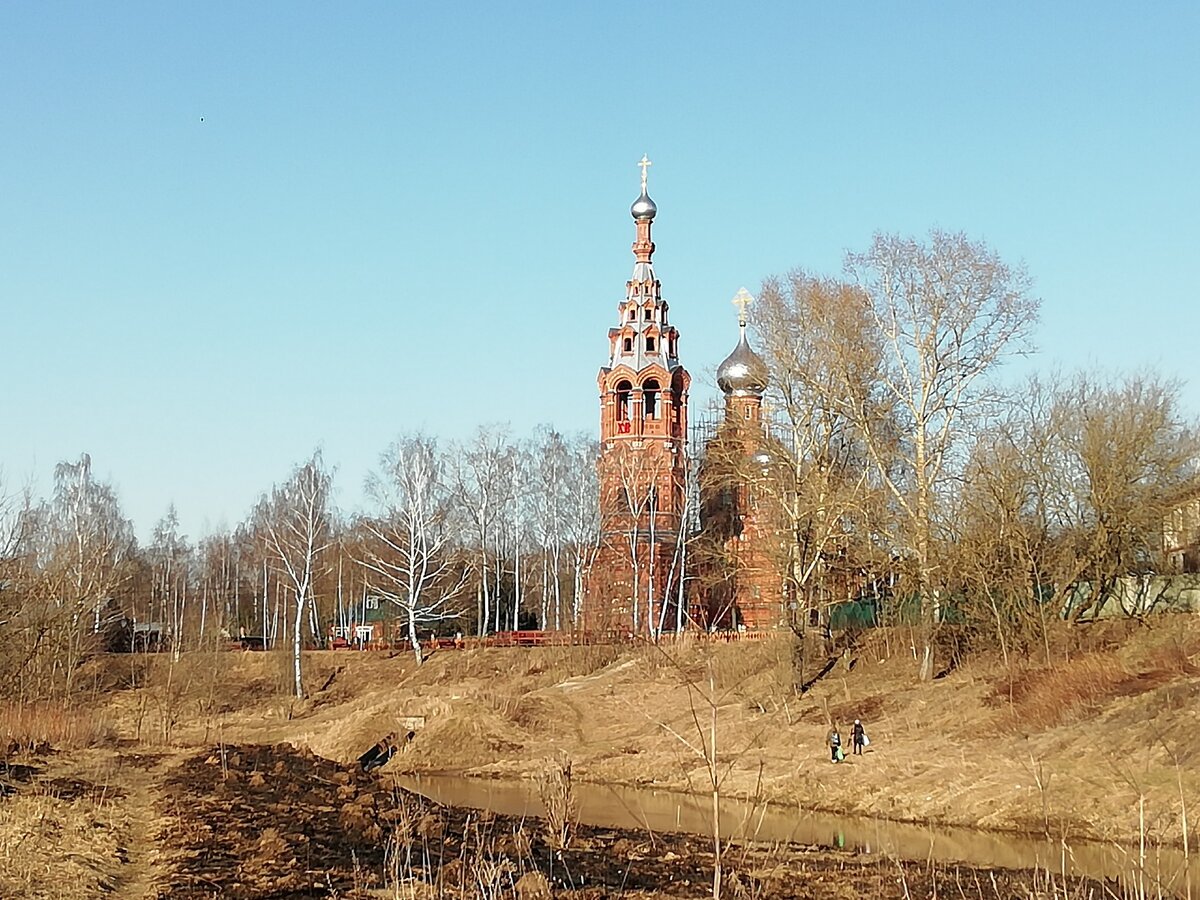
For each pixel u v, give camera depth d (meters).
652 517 73.12
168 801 31.27
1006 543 48.03
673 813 36.47
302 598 73.56
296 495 84.00
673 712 53.19
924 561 48.41
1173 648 41.62
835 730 40.50
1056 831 30.31
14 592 54.72
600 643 68.50
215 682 70.19
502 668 70.19
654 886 22.53
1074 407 50.03
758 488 55.25
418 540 82.44
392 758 51.56
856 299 51.25
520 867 22.83
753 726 47.97
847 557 54.12
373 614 106.75
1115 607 50.06
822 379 51.69
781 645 52.88
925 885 23.47
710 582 65.31
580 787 42.78
